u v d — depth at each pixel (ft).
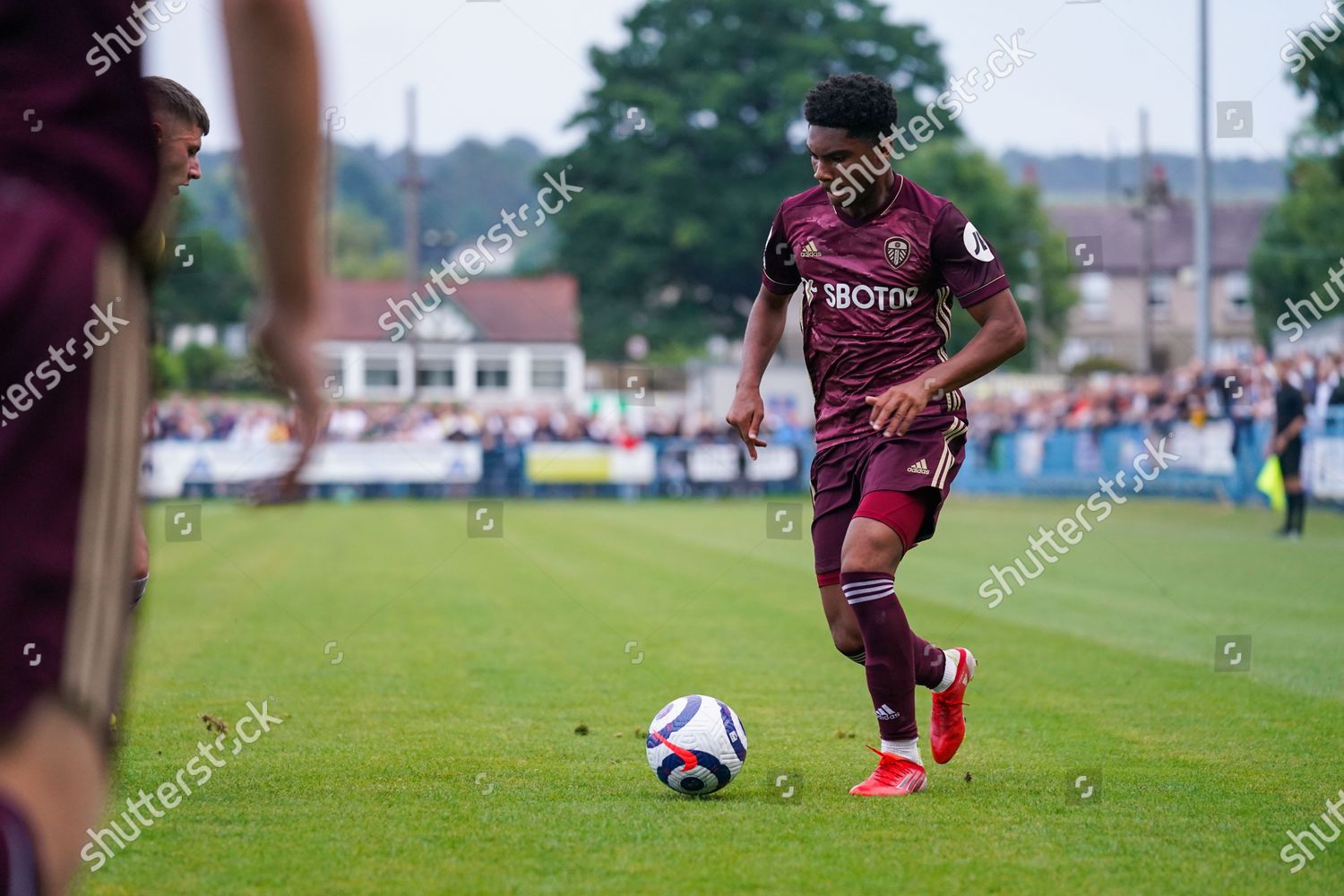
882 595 24.40
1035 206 206.39
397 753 28.27
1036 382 191.72
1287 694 36.42
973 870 19.21
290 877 18.75
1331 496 108.37
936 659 26.03
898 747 24.77
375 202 425.69
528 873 19.01
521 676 39.42
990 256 24.68
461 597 61.62
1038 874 19.06
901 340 25.61
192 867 19.26
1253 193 323.16
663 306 260.83
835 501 26.05
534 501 156.35
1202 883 18.67
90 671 7.56
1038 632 49.55
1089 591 62.75
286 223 7.07
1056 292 214.90
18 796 7.13
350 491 155.53
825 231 25.85
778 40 244.42
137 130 8.24
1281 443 89.81
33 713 7.24
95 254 7.81
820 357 26.22
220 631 50.03
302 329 7.17
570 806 23.39
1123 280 304.09
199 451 144.15
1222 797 24.26
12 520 7.30
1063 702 35.35
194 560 80.48
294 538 96.94
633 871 19.06
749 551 86.84
